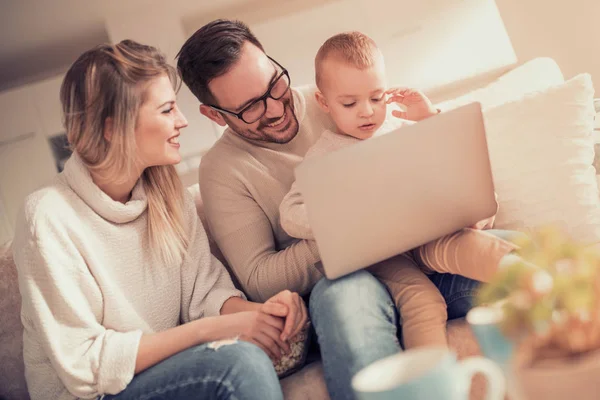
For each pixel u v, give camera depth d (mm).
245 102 1634
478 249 1279
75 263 1367
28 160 3602
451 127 1222
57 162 3621
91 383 1295
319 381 1325
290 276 1552
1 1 3277
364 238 1244
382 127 1663
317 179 1209
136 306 1472
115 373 1288
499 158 1672
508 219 1628
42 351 1393
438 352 799
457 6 2879
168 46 3260
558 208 1587
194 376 1225
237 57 1621
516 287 810
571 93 1686
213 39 1639
